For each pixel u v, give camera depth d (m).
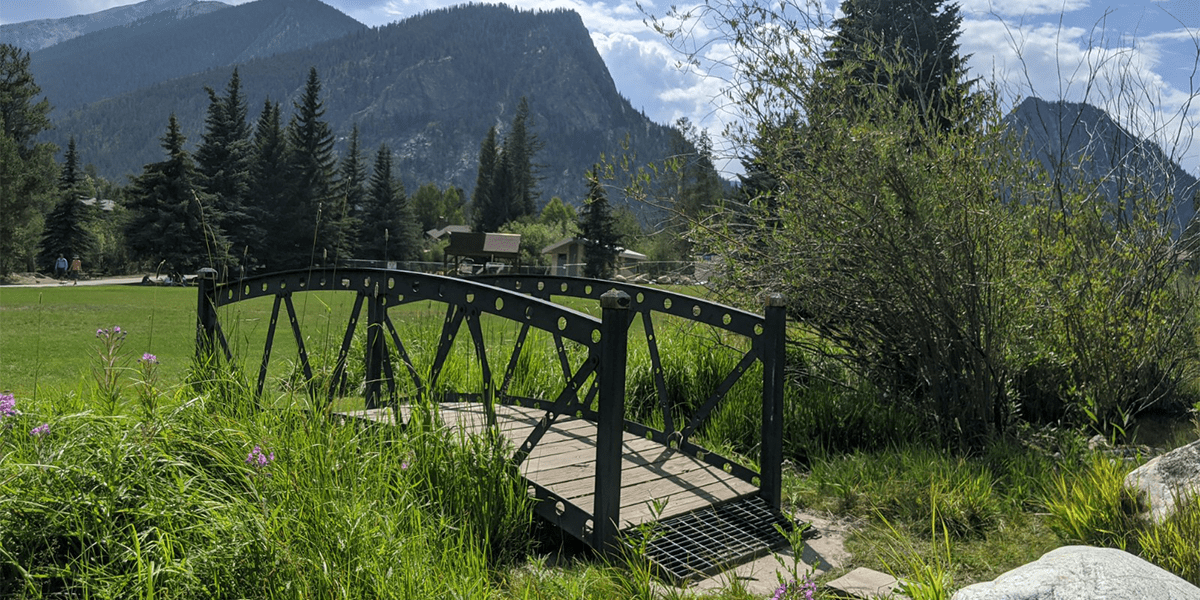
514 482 3.77
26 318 15.66
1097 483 4.14
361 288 4.65
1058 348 6.27
